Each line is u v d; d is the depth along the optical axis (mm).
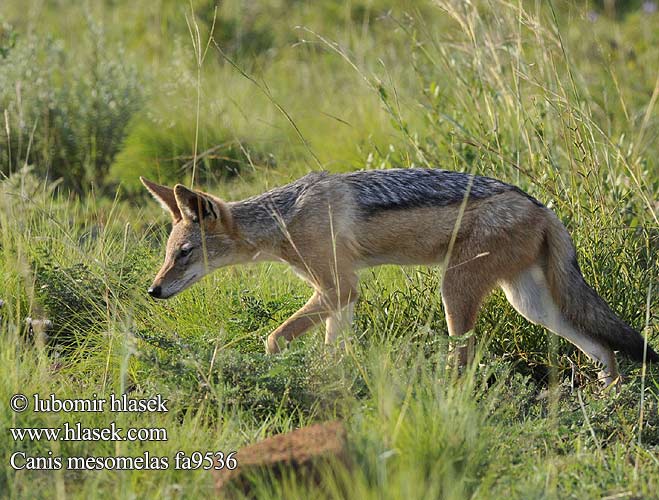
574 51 27016
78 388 14117
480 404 13039
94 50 26719
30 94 24078
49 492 10836
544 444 12492
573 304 15227
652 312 16203
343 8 36000
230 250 15875
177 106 25516
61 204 20938
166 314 16531
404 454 11070
